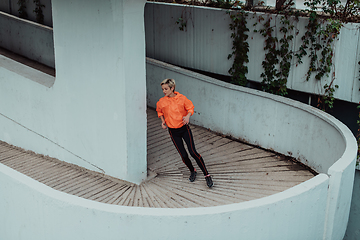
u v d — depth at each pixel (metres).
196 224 3.75
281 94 8.45
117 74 5.39
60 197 3.95
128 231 3.80
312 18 7.48
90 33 5.50
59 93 6.38
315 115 6.40
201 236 3.80
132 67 5.40
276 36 8.17
